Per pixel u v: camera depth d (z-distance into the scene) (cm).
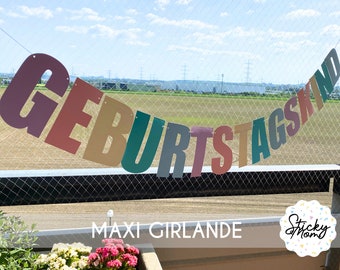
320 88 195
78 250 187
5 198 188
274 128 182
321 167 245
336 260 238
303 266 237
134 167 154
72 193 198
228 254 221
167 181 213
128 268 182
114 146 150
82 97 142
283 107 184
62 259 175
